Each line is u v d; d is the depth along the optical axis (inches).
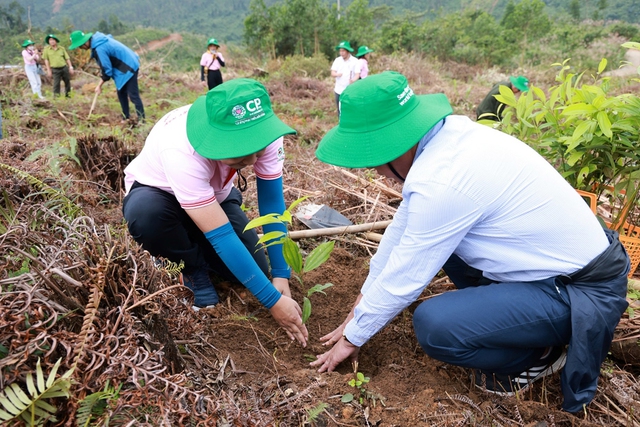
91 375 51.1
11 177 103.4
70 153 135.3
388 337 88.5
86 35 263.4
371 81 60.6
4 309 51.9
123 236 71.0
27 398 47.4
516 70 734.5
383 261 76.8
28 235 70.2
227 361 76.3
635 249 100.8
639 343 78.7
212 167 75.7
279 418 65.1
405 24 928.9
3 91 321.7
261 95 68.0
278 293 80.4
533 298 65.2
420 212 61.2
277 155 86.5
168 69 621.0
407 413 70.0
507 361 70.0
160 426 50.6
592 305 63.0
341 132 62.2
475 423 67.8
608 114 96.2
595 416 71.6
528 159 63.5
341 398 70.7
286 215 78.8
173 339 70.2
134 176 87.7
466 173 60.3
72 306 58.3
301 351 84.6
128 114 273.9
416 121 60.0
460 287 84.4
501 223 62.9
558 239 63.4
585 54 815.1
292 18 894.4
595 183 106.1
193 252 88.7
